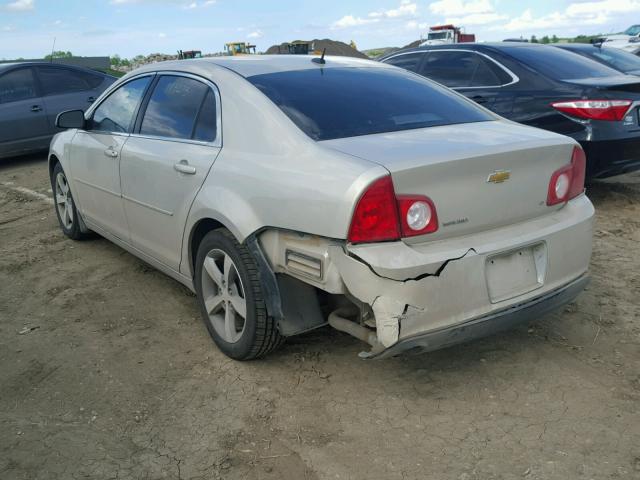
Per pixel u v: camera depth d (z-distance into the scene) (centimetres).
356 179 248
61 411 293
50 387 314
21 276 474
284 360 331
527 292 281
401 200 249
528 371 312
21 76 980
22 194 764
